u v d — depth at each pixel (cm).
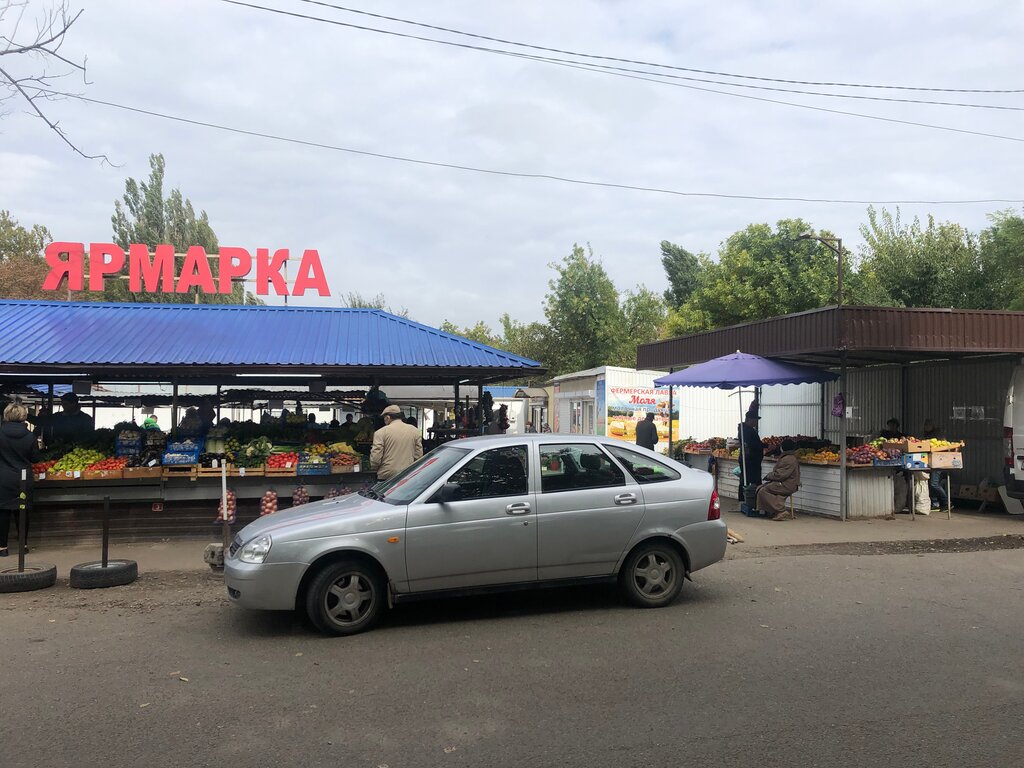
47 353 981
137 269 1466
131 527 1014
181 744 404
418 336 1151
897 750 392
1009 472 1203
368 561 612
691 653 553
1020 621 641
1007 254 2275
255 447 1027
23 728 425
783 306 2755
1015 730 418
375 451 940
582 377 2653
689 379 1254
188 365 989
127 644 586
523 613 667
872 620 643
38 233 3828
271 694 477
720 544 693
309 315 1205
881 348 1152
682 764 377
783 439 1423
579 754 389
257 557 592
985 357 1383
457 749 396
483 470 648
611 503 662
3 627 635
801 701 459
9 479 900
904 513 1289
